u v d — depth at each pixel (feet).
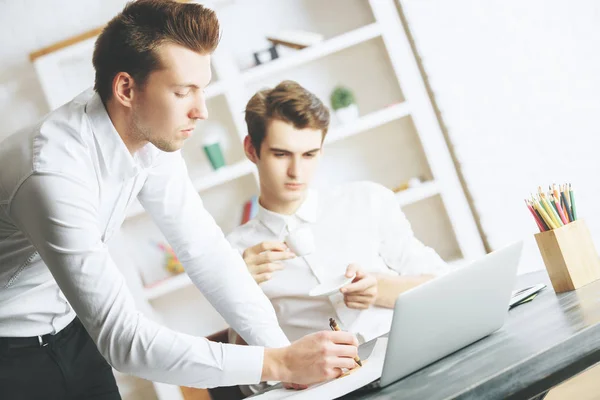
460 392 3.45
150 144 5.36
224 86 11.73
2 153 4.83
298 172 7.70
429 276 7.70
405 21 12.22
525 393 3.60
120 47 4.82
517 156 11.92
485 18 11.83
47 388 5.89
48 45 12.23
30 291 5.70
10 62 12.17
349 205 8.27
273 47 12.07
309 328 7.75
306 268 7.84
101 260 4.62
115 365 4.64
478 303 4.37
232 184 12.53
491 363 3.84
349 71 12.59
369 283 6.89
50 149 4.70
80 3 12.25
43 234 4.59
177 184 5.74
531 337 4.14
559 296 5.14
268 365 4.45
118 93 4.88
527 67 11.79
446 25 11.93
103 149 5.02
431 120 11.93
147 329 4.55
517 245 4.48
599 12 11.50
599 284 5.10
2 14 12.15
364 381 4.18
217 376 4.49
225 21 12.37
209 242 5.74
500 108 11.89
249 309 5.63
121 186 5.31
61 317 5.95
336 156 12.67
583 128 11.72
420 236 12.71
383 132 12.65
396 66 11.90
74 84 12.16
